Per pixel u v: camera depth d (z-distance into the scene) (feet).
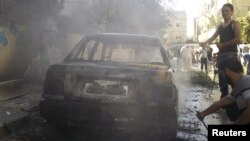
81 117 14.87
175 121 14.84
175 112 14.84
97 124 15.06
